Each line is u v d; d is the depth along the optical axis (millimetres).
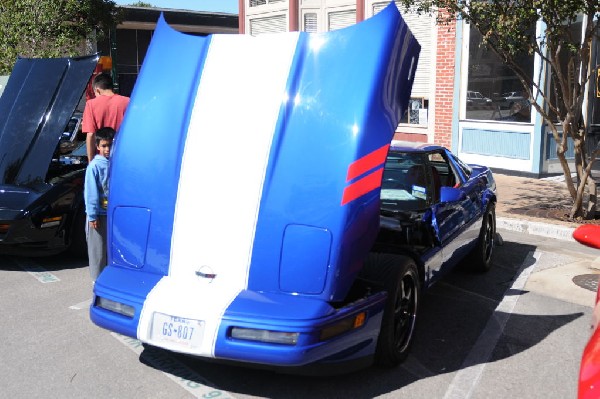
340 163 3713
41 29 14555
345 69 3873
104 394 3979
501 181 11555
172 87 4242
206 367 4355
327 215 3680
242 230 3824
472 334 4988
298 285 3713
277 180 3803
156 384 4105
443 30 12680
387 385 4105
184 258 3949
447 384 4133
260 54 4098
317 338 3545
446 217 5352
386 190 5438
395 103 3957
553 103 11445
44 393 3994
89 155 6848
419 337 4922
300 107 3877
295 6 14977
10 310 5492
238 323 3557
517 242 7980
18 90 7555
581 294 5930
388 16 3896
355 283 4102
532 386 4117
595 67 10258
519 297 5871
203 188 3955
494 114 12242
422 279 4746
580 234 3729
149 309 3762
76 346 4711
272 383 4121
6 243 6367
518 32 7590
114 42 21391
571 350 4684
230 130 3980
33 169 6941
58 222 6648
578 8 7230
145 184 4117
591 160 8430
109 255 4266
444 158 6027
